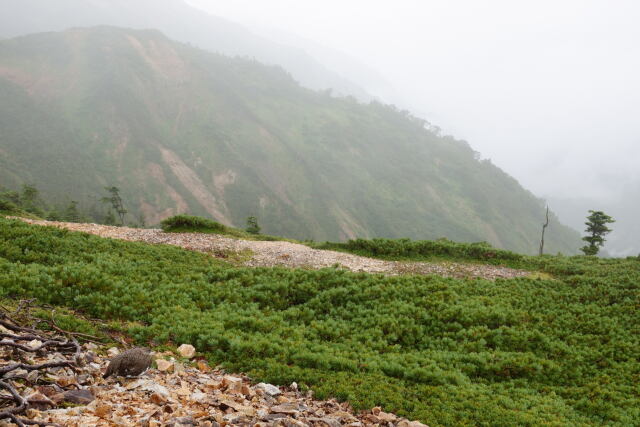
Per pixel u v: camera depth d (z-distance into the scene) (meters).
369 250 30.52
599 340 15.84
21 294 10.66
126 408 5.88
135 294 12.79
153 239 26.95
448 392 9.53
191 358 9.56
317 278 19.11
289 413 6.93
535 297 20.30
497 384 11.05
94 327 9.66
